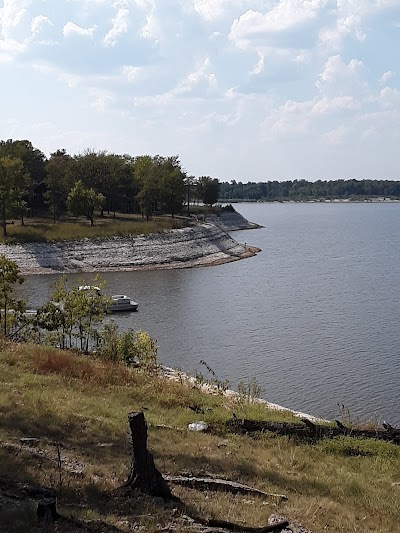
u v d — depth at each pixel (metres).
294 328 50.75
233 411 21.91
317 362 40.38
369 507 13.44
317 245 125.81
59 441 14.84
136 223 113.00
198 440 17.25
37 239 93.12
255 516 11.57
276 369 38.91
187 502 11.76
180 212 152.12
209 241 112.88
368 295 66.25
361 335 48.06
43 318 35.75
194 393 24.31
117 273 86.69
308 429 19.19
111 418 17.92
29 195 128.62
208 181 177.62
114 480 12.45
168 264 95.06
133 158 164.88
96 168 134.00
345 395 33.75
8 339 31.25
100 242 96.25
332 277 80.44
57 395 19.44
